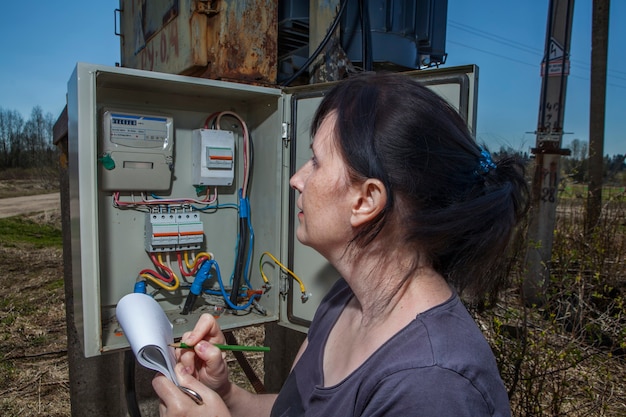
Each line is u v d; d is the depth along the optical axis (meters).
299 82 1.92
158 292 1.69
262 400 0.98
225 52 1.56
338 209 0.71
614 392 2.16
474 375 0.54
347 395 0.62
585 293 2.73
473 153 0.67
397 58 1.88
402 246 0.68
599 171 4.20
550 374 2.02
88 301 1.29
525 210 0.78
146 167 1.58
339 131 0.69
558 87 3.40
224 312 1.71
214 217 1.79
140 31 2.09
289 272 1.66
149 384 1.80
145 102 1.60
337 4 1.72
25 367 2.85
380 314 0.68
